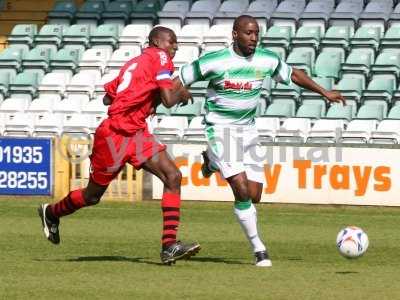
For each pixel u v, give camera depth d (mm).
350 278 27344
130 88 29141
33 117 65250
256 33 29719
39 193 55688
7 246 35188
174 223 29375
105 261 30734
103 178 29766
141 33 72188
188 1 75375
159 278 26906
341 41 68938
